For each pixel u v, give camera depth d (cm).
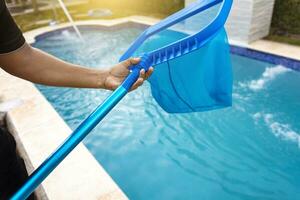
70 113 508
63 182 247
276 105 477
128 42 862
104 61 730
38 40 887
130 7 1111
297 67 558
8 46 96
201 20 113
